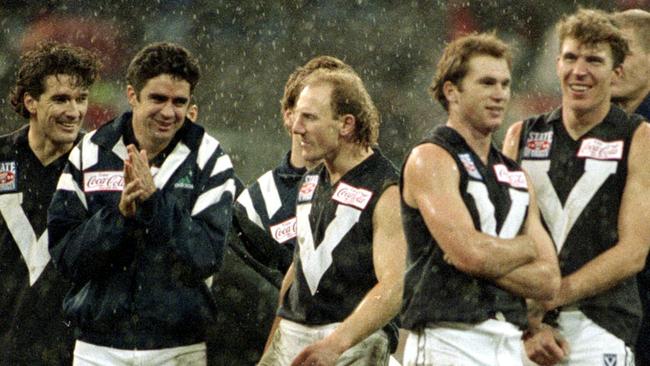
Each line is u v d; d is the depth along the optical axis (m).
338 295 15.86
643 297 17.67
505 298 14.62
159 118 16.72
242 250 18.67
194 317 17.03
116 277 16.81
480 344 14.46
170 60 16.69
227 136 43.28
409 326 14.67
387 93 44.75
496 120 14.82
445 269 14.55
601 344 16.05
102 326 16.84
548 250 14.92
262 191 18.89
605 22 16.12
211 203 16.95
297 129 15.90
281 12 45.03
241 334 18.39
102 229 16.38
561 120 16.48
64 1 43.44
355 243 15.75
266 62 44.78
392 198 15.66
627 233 15.91
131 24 43.88
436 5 44.94
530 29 44.06
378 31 45.16
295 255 16.38
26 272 18.47
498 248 14.30
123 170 16.97
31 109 18.41
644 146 16.05
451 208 14.34
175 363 17.03
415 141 44.00
